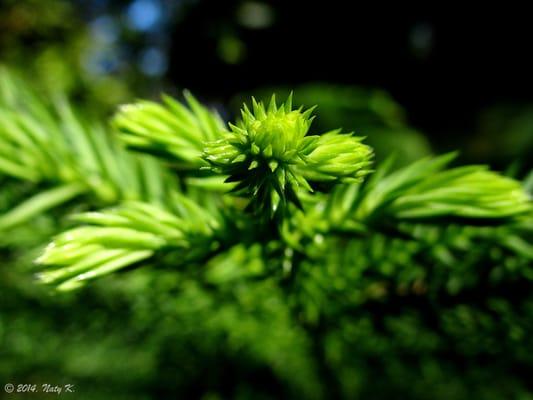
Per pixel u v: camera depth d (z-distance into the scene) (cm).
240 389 34
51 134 28
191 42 326
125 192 27
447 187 24
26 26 235
